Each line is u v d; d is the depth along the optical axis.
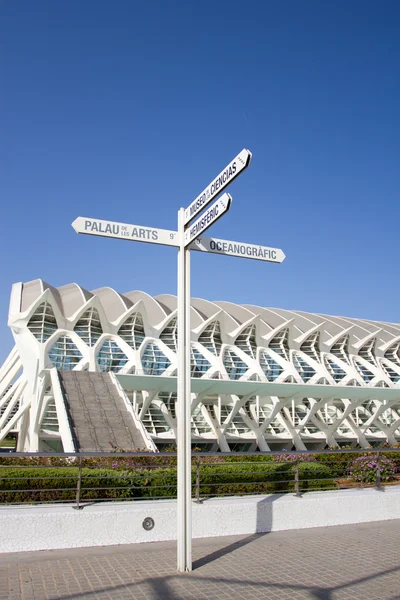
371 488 12.24
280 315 55.84
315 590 6.68
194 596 6.36
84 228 7.95
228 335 45.97
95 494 10.12
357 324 62.56
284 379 43.47
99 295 46.62
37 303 36.22
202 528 9.48
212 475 10.98
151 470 11.20
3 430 34.59
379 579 7.15
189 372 8.20
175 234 8.66
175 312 44.56
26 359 34.78
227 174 7.17
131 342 41.22
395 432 51.97
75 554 8.13
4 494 9.52
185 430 7.93
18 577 6.95
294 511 10.37
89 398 26.55
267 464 11.86
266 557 8.16
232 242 8.98
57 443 33.41
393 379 51.12
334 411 49.47
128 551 8.39
